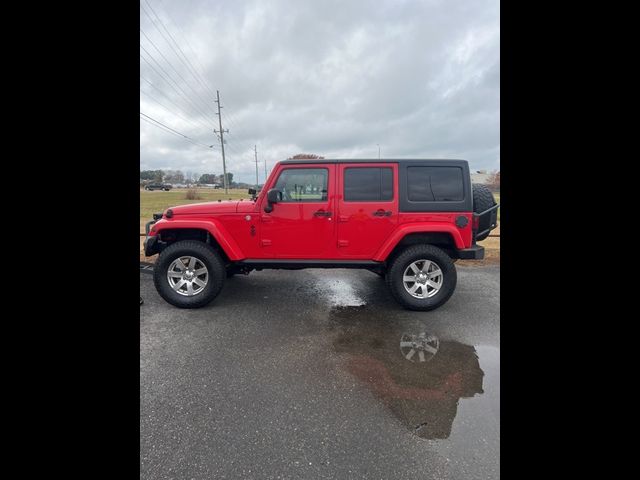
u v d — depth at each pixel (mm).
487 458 1674
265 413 2025
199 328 3301
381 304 4043
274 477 1570
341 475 1578
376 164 3725
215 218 3844
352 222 3727
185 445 1761
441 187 3709
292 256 3836
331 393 2236
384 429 1889
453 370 2533
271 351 2834
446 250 4008
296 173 3801
